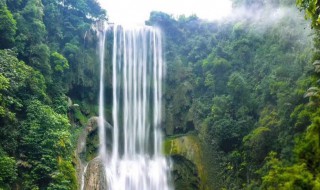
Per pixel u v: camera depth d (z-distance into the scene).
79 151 26.20
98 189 25.05
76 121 28.12
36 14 26.00
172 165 29.39
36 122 21.48
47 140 21.00
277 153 19.97
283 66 23.47
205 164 27.45
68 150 23.00
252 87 26.55
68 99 28.14
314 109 17.30
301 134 17.83
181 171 28.98
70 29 30.64
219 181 25.97
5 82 19.73
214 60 30.66
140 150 31.61
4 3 23.58
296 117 18.86
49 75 25.70
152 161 30.66
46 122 21.69
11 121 20.39
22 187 19.69
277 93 22.20
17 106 21.20
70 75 29.06
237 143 25.64
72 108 28.25
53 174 20.36
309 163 15.09
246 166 22.84
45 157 20.64
